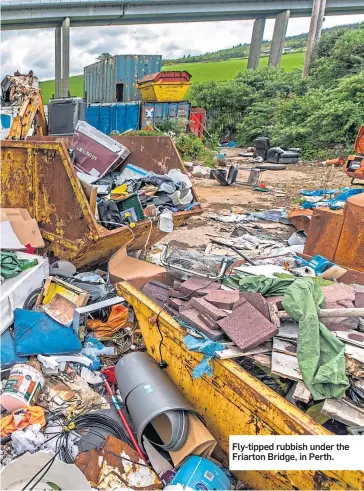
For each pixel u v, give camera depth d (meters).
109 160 5.12
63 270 4.16
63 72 34.25
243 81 29.97
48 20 32.59
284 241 6.70
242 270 3.62
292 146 20.45
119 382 2.90
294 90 26.36
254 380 2.20
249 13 38.66
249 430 2.21
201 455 2.37
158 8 34.72
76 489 2.00
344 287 3.10
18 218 4.20
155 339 3.00
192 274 3.32
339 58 23.80
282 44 39.44
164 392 2.63
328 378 2.13
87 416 2.75
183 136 17.70
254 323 2.48
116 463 2.36
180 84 19.06
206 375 2.48
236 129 28.00
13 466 1.97
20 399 2.72
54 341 3.35
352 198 4.62
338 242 4.63
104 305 3.70
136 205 4.36
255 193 11.36
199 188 12.09
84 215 3.87
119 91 22.97
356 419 2.04
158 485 2.30
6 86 10.33
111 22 36.19
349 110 18.64
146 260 5.12
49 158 3.98
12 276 3.63
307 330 2.39
